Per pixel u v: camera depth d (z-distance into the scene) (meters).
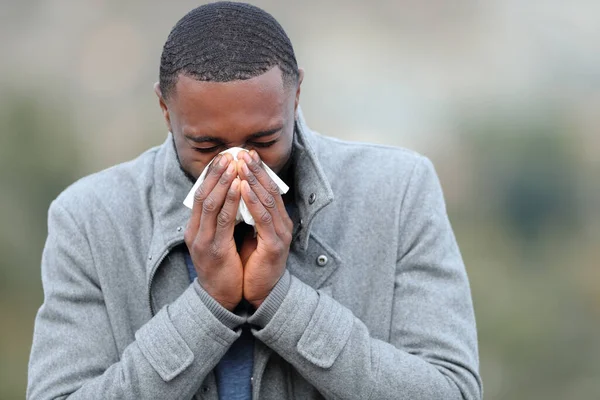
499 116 33.06
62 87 32.62
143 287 7.02
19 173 25.28
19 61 35.38
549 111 33.22
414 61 39.31
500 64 39.19
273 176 6.47
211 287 6.46
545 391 21.09
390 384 6.44
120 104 33.69
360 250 7.15
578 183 30.66
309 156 6.78
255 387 6.81
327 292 7.00
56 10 37.81
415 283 7.02
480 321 23.55
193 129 6.22
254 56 6.11
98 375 6.80
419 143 33.28
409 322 6.93
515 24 41.12
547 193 30.48
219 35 6.13
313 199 6.75
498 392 21.03
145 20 38.53
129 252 7.04
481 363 22.05
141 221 7.14
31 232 24.30
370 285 7.12
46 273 7.16
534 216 30.28
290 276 6.59
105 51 36.78
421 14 40.94
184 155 6.52
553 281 25.80
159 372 6.36
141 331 6.53
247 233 6.81
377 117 35.62
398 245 7.14
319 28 40.16
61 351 6.82
